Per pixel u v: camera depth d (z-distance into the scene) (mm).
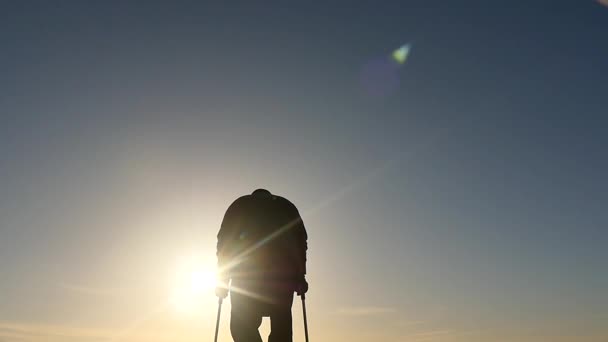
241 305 6246
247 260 6285
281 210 6410
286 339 6207
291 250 6328
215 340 6352
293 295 6324
